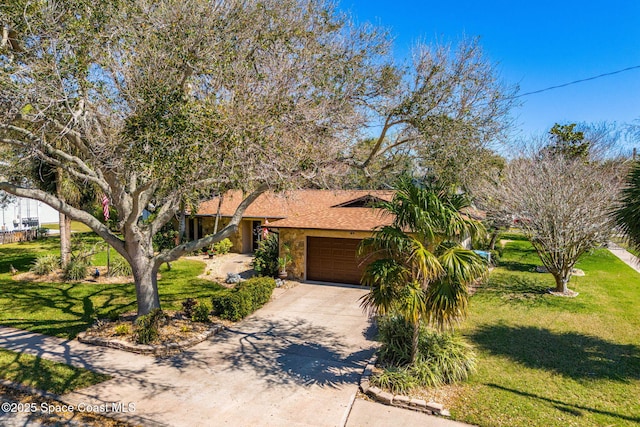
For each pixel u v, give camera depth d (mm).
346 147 10742
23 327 10789
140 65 7617
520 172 16375
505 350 9531
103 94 7461
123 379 7840
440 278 7270
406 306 7125
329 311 12984
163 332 10047
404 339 8500
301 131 8867
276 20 9391
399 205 7699
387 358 8570
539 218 14609
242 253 24594
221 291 15258
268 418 6543
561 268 14969
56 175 15398
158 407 6828
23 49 7129
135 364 8570
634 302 13875
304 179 9203
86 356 8898
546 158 16234
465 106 10586
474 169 11203
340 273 17125
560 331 10938
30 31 6824
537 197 14695
